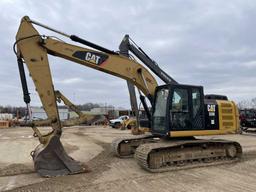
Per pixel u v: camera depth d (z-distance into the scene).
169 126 11.95
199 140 12.59
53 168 10.34
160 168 11.31
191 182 9.59
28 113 10.59
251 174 10.68
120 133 32.03
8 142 21.78
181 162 11.99
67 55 11.58
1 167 12.06
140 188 8.93
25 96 10.65
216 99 13.74
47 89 10.84
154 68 14.00
